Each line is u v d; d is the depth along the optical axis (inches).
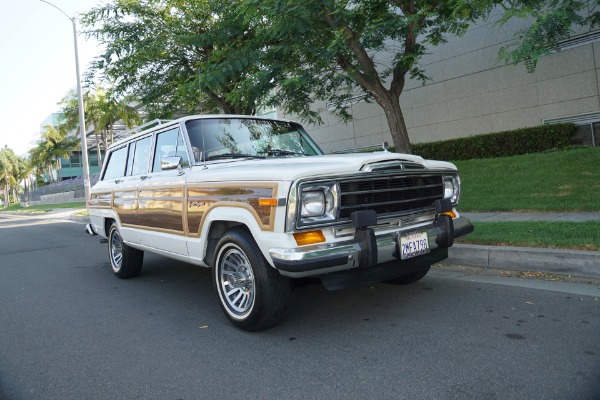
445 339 144.3
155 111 605.9
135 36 514.9
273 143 212.1
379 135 717.3
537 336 141.1
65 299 235.0
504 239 241.1
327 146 798.5
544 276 205.8
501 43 552.7
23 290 263.7
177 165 181.2
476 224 299.1
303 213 140.6
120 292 241.1
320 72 429.1
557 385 111.3
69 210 1237.7
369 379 121.8
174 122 206.1
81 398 124.0
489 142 552.7
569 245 215.3
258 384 124.3
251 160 182.2
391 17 379.2
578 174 384.2
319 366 132.3
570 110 505.7
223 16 480.4
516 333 144.6
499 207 360.8
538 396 107.0
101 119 1375.5
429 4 370.0
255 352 146.3
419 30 391.5
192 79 520.7
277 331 163.0
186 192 186.1
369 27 366.3
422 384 116.7
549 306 166.6
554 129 495.8
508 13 269.0
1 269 345.7
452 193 187.0
